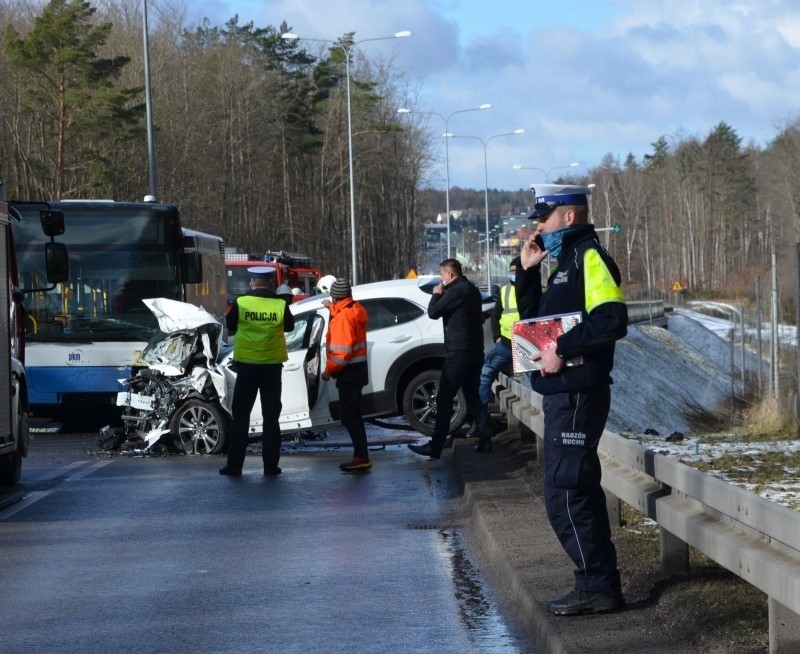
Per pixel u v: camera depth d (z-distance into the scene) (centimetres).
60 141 5006
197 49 7694
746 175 13425
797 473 1246
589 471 593
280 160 8319
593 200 14675
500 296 1490
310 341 1484
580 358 581
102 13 6719
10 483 1213
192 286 2272
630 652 525
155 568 816
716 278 13188
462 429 1625
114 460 1452
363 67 9050
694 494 582
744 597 601
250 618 680
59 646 626
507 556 761
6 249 1151
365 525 970
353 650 611
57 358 1855
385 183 9250
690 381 5375
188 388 1480
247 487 1188
